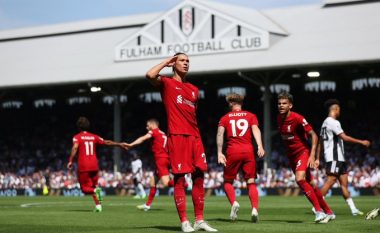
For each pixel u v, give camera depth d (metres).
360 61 38.69
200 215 10.66
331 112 15.87
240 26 43.19
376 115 51.50
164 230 10.88
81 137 18.77
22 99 60.12
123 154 54.00
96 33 54.69
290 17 45.97
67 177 49.53
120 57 47.53
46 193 45.41
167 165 18.38
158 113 60.34
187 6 44.91
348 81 50.19
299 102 55.41
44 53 53.78
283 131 13.21
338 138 15.86
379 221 12.72
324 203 12.87
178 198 10.56
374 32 40.81
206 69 42.69
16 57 54.50
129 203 25.89
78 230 11.39
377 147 46.06
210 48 43.94
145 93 55.84
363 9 43.81
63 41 55.00
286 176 40.34
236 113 13.10
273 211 18.05
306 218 14.66
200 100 57.91
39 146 59.03
